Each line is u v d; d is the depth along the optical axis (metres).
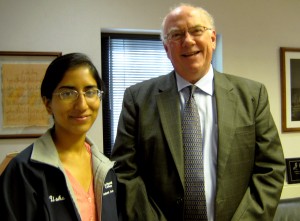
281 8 2.57
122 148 1.37
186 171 1.26
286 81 2.57
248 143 1.30
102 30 2.34
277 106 2.57
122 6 2.28
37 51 2.14
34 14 2.14
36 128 2.15
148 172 1.33
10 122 2.12
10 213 0.87
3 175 0.91
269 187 1.26
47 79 0.99
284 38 2.58
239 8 2.48
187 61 1.32
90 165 1.13
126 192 1.28
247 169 1.30
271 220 1.24
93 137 2.26
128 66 2.53
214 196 1.25
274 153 1.31
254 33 2.52
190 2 2.38
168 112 1.33
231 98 1.35
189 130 1.30
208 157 1.28
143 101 1.39
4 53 2.08
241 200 1.28
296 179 2.56
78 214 0.95
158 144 1.30
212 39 1.38
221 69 2.46
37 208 0.91
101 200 1.07
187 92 1.39
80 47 2.21
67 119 0.98
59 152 1.04
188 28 1.31
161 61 2.59
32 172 0.92
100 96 1.05
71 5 2.20
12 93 2.12
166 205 1.28
